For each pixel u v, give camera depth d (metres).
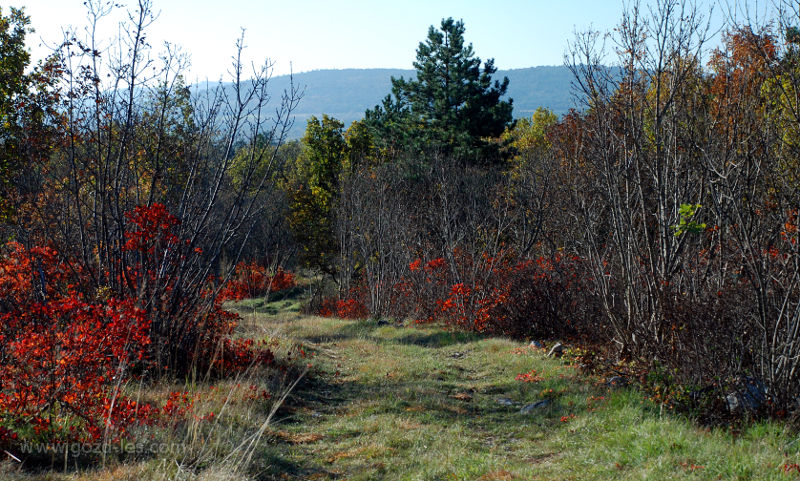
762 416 7.04
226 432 7.00
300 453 7.33
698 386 7.77
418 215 29.02
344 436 8.14
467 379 11.96
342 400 10.30
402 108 46.38
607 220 13.45
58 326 7.30
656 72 9.72
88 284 9.59
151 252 9.83
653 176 9.87
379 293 24.92
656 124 9.66
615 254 11.98
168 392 8.55
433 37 39.56
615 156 10.77
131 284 9.48
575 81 10.59
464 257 20.69
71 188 10.07
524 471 6.25
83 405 6.39
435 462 6.83
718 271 8.99
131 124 9.99
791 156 7.65
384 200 27.72
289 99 11.04
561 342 14.45
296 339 15.96
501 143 39.75
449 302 18.64
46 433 6.04
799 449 5.88
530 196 22.02
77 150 10.52
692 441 6.42
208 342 10.74
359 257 33.47
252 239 41.03
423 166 33.34
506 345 14.78
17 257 9.10
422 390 10.65
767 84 7.96
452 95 38.47
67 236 9.89
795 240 7.44
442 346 15.92
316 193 39.38
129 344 8.15
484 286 18.20
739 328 7.66
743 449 6.09
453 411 9.46
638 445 6.45
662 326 9.29
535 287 16.23
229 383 9.58
